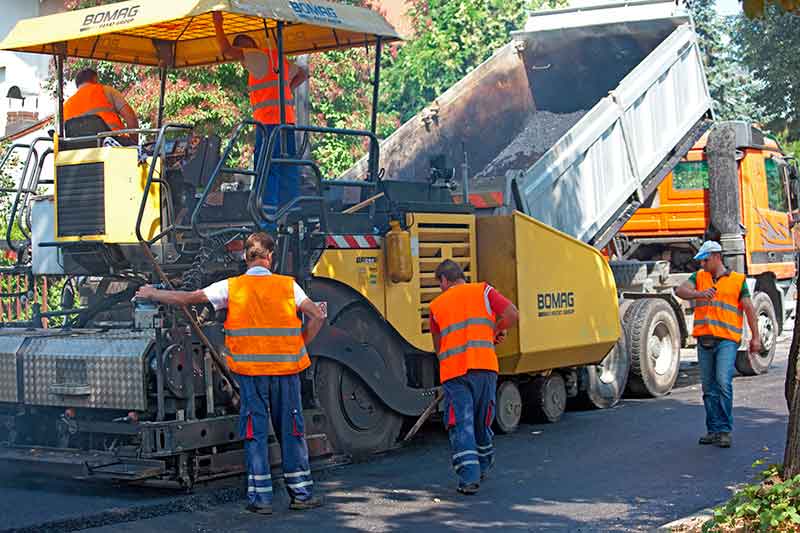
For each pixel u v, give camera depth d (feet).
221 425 26.45
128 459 25.61
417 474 29.30
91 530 22.80
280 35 29.09
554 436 34.73
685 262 52.47
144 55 34.24
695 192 50.72
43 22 30.66
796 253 55.21
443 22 86.58
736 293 32.22
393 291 32.37
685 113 46.80
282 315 24.72
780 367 53.36
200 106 50.75
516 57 48.60
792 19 98.07
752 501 21.48
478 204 37.63
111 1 53.72
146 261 27.94
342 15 31.09
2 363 28.35
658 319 44.29
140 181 27.66
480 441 27.73
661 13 47.24
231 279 24.72
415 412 33.04
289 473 24.98
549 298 36.17
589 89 48.96
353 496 26.48
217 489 26.84
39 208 30.50
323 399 30.50
